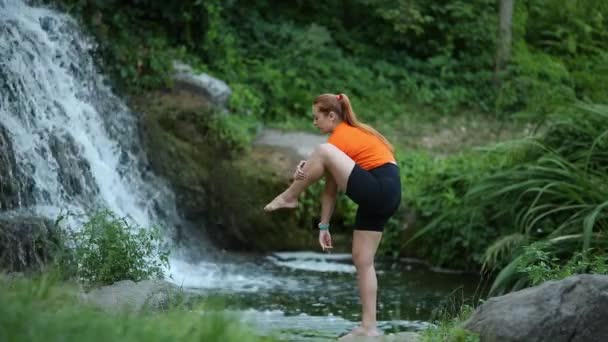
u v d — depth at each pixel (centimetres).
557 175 1770
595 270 1151
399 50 2861
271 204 1013
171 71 2147
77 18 2091
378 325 1316
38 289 760
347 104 1035
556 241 1543
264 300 1507
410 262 1966
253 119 2214
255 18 2650
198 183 2039
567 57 2841
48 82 1884
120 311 784
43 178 1719
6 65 1778
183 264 1820
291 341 1097
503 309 823
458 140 2469
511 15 2759
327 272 1809
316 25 2628
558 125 1869
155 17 2308
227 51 2384
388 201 1012
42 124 1812
